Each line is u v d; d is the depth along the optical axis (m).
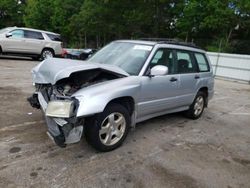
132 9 34.22
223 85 13.48
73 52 18.17
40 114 5.50
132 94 4.21
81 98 3.56
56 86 3.98
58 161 3.67
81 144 4.24
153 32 34.53
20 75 10.01
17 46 14.86
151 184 3.33
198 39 32.56
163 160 3.98
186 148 4.52
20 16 50.38
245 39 30.89
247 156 4.45
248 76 15.15
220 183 3.50
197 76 5.96
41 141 4.23
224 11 26.50
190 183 3.43
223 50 27.70
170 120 6.04
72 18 41.75
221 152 4.51
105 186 3.21
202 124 6.02
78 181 3.26
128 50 5.02
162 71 4.42
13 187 3.04
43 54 15.90
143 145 4.45
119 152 4.10
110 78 4.29
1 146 3.97
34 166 3.50
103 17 36.59
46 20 47.34
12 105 6.02
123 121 4.18
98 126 3.81
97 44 43.84
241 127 6.11
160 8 33.28
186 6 30.67
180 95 5.50
